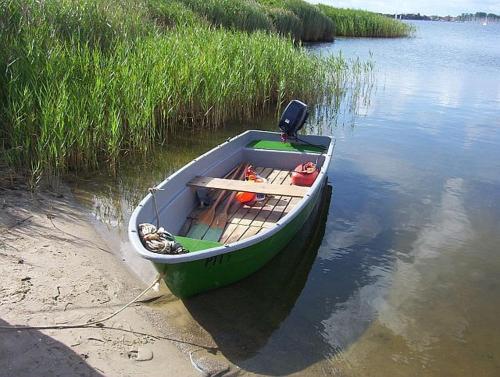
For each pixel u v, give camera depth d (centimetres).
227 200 570
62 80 693
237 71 1000
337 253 537
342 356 375
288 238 512
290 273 487
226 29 1570
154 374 325
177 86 899
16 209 535
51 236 488
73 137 659
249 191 524
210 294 434
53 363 316
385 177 780
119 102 756
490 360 382
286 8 2756
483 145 984
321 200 677
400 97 1443
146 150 768
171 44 984
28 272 416
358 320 422
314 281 478
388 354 381
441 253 548
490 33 7025
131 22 1062
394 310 439
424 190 732
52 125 635
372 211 652
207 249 379
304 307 434
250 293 445
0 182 595
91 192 623
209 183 541
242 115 1055
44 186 610
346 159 862
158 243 378
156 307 403
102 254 470
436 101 1412
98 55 791
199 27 1256
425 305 450
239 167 674
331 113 1204
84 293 401
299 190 525
